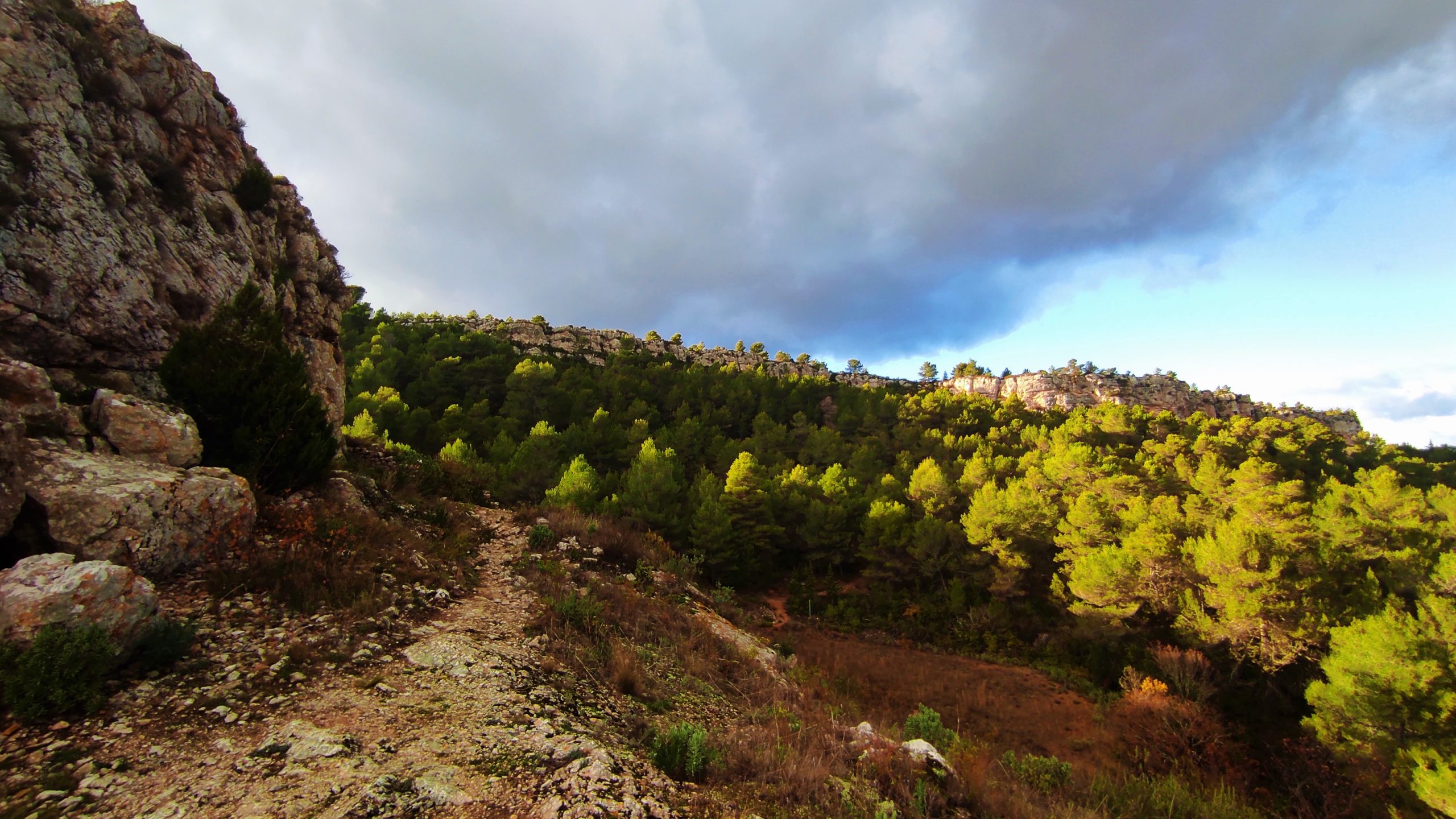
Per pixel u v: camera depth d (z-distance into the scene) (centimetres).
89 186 956
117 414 690
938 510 4206
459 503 1475
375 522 963
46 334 838
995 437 7406
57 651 412
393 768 412
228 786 367
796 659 1462
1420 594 2284
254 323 923
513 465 3694
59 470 572
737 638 1183
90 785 347
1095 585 2708
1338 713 1728
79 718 407
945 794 602
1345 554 2720
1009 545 3403
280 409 886
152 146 1134
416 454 1727
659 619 1014
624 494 3738
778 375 13025
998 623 3234
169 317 1023
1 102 875
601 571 1234
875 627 3409
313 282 1560
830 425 8700
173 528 621
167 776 369
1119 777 1515
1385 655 1636
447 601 810
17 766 354
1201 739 1930
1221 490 3712
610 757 471
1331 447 7112
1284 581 2186
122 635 466
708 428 6944
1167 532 2716
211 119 1338
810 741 630
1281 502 2928
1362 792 1567
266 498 835
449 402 6319
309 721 461
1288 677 2242
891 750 635
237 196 1347
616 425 6138
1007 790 739
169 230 1095
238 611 600
